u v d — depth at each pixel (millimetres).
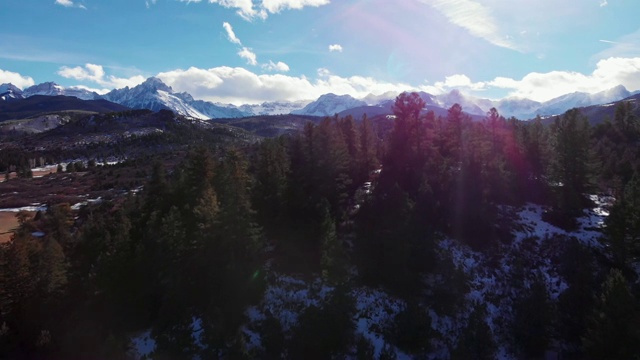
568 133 52219
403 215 40344
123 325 35531
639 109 159375
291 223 41812
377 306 37000
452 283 37625
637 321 28297
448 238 44844
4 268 36719
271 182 43750
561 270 40531
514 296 38625
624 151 66375
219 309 33719
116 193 105750
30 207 99375
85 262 41812
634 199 39750
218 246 36094
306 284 38875
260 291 36969
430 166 52500
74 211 84375
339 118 71375
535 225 47875
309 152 51219
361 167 59344
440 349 34312
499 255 42969
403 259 37875
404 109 56812
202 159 47469
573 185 51906
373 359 32125
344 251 41281
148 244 37719
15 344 34562
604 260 41156
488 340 33000
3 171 180375
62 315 36906
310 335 31531
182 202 44750
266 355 32062
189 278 36375
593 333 30234
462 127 60219
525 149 57406
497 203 51938
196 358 32031
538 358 33438
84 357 32438
